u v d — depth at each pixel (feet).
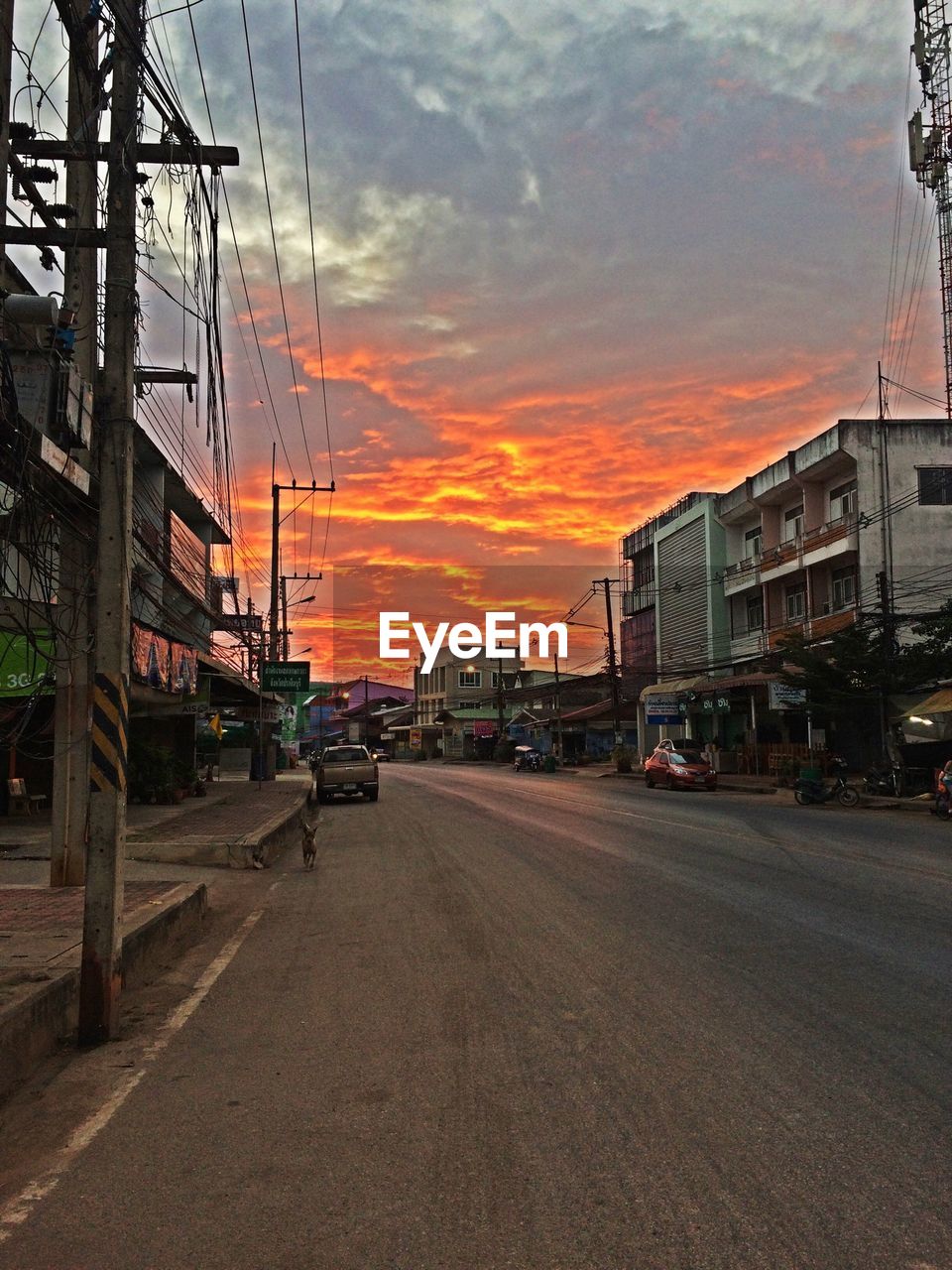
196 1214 11.61
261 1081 16.31
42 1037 18.28
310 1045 18.24
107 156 22.74
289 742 240.94
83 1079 16.89
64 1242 11.04
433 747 291.79
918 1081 15.21
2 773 64.54
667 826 59.26
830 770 97.91
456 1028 18.76
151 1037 19.26
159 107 24.23
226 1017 20.51
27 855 44.42
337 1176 12.51
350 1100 15.21
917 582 98.89
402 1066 16.74
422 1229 11.05
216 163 26.78
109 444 21.07
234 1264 10.45
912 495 100.32
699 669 135.74
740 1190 11.75
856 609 92.68
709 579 134.31
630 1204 11.48
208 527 90.33
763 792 97.50
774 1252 10.34
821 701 87.61
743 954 24.13
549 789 108.58
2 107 23.65
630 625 170.71
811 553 107.34
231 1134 14.06
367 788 95.81
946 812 63.98
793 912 29.76
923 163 111.65
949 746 80.38
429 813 77.61
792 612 117.60
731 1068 15.98
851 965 22.80
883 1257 10.21
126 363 21.43
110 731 19.93
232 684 94.32
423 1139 13.56
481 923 29.45
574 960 23.98
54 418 22.54
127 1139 14.03
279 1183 12.38
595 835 54.65
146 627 51.80
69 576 34.47
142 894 31.48
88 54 23.76
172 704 74.54
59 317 23.00
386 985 22.48
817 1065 16.03
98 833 19.61
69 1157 13.47
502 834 57.11
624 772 146.72
